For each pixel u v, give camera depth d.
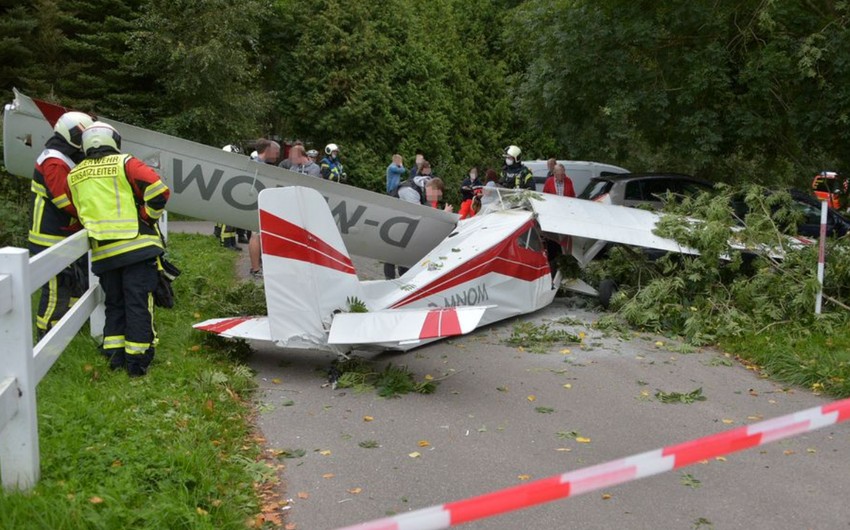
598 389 6.09
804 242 8.94
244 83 24.69
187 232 17.73
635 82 12.44
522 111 15.74
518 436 5.01
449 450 4.74
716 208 8.84
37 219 5.99
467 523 3.77
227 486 3.92
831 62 11.13
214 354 6.45
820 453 4.78
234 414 5.13
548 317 8.59
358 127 25.72
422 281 7.04
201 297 8.45
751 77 11.52
